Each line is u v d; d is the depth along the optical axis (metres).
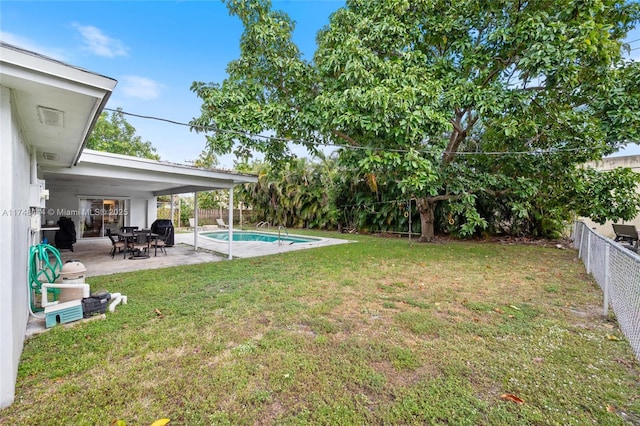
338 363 2.53
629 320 2.90
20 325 2.62
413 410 1.95
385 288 4.79
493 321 3.43
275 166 8.48
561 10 6.09
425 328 3.23
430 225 11.40
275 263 6.89
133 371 2.39
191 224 17.83
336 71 6.59
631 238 9.19
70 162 5.21
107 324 3.28
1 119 2.05
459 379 2.30
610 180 7.94
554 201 8.79
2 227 2.04
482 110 6.16
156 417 1.89
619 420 1.84
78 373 2.37
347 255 8.01
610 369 2.42
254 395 2.10
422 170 6.42
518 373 2.37
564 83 6.22
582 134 6.80
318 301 4.13
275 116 6.64
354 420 1.87
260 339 2.97
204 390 2.16
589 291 4.59
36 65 1.91
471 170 9.05
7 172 2.08
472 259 7.36
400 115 5.78
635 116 5.97
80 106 2.48
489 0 6.78
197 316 3.54
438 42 7.97
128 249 8.33
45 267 4.20
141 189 10.86
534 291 4.61
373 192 14.49
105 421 1.86
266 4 7.00
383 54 7.20
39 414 1.91
